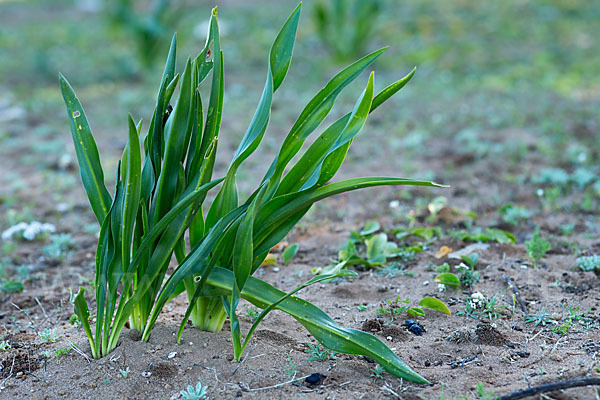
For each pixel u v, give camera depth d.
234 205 2.17
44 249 3.43
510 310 2.55
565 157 4.78
